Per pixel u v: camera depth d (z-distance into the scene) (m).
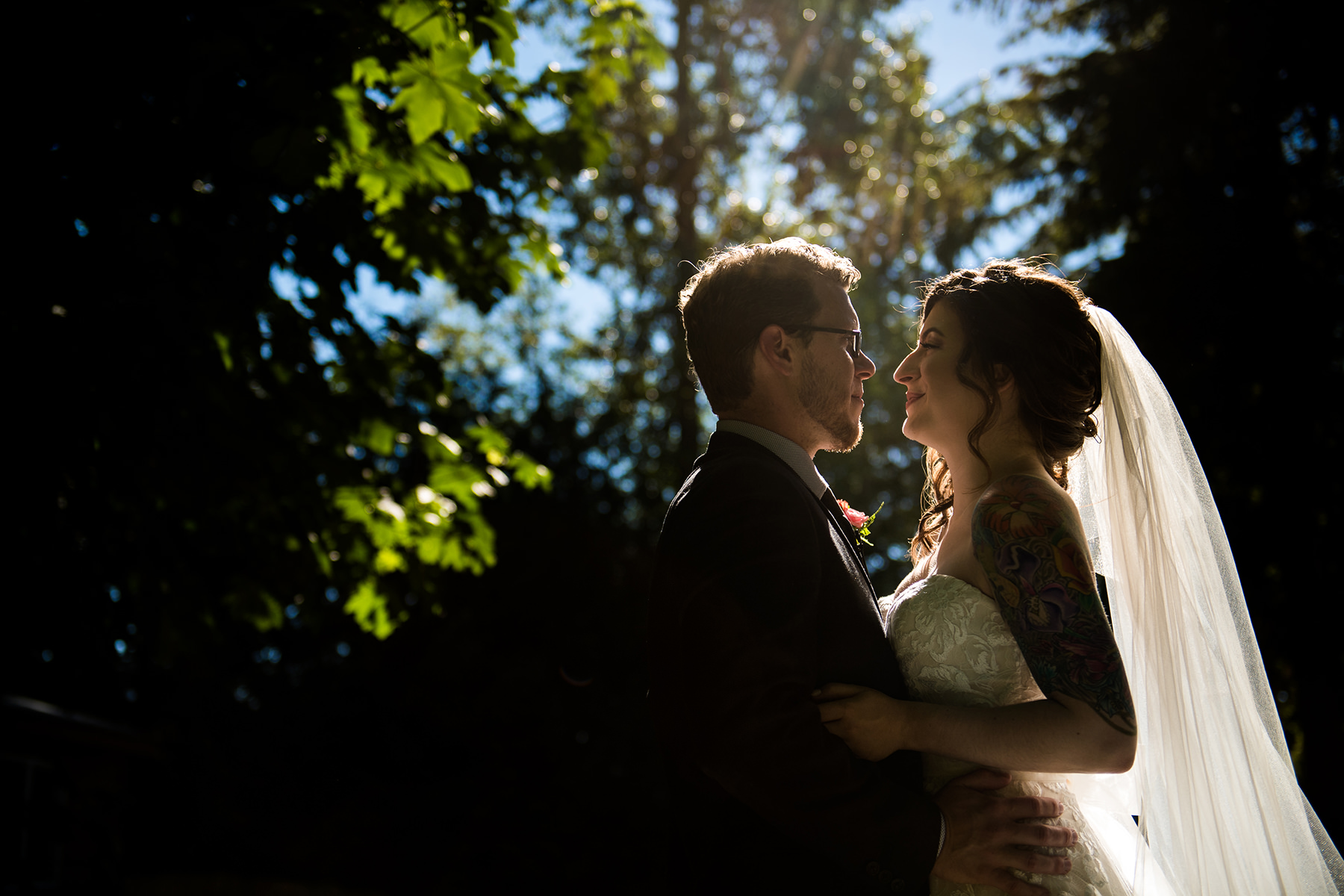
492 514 17.97
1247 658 2.20
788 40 16.11
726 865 1.85
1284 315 10.01
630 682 17.47
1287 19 10.36
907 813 1.76
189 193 4.09
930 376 2.19
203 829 18.89
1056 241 12.41
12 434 3.81
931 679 2.03
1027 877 1.89
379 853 18.22
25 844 11.04
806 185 16.45
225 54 3.18
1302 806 2.13
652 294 17.53
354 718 18.78
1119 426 2.23
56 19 3.38
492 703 17.11
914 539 2.62
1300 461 9.84
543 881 16.69
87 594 4.67
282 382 4.85
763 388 2.13
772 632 1.76
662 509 18.92
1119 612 2.21
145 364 4.06
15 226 3.60
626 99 15.62
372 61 3.41
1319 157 10.48
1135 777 2.21
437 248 5.24
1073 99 11.94
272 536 5.17
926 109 16.06
